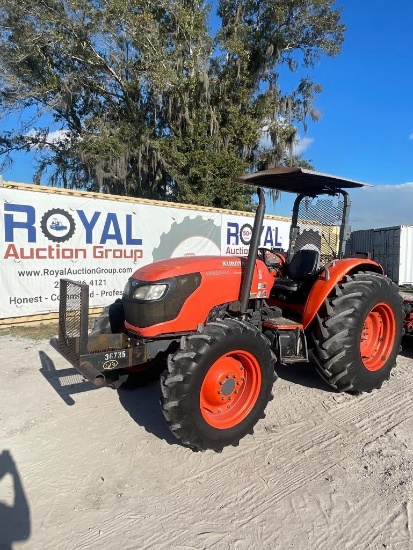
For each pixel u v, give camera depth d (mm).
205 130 17922
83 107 20797
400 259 14656
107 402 4004
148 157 17828
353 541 2258
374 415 3727
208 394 3109
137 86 18594
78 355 3025
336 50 20938
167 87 17297
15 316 6930
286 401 4027
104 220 7859
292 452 3139
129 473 2883
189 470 2920
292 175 3932
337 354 3785
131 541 2270
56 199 7195
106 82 19906
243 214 10633
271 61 20141
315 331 4023
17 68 18609
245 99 18953
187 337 3064
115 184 18438
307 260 4344
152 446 3223
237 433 3156
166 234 8938
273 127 19484
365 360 4188
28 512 2496
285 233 12141
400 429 3461
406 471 2877
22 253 6902
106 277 7996
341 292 3930
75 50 18141
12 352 5586
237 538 2283
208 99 18109
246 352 3199
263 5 20094
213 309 3586
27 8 17453
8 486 2738
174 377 2871
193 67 17672
